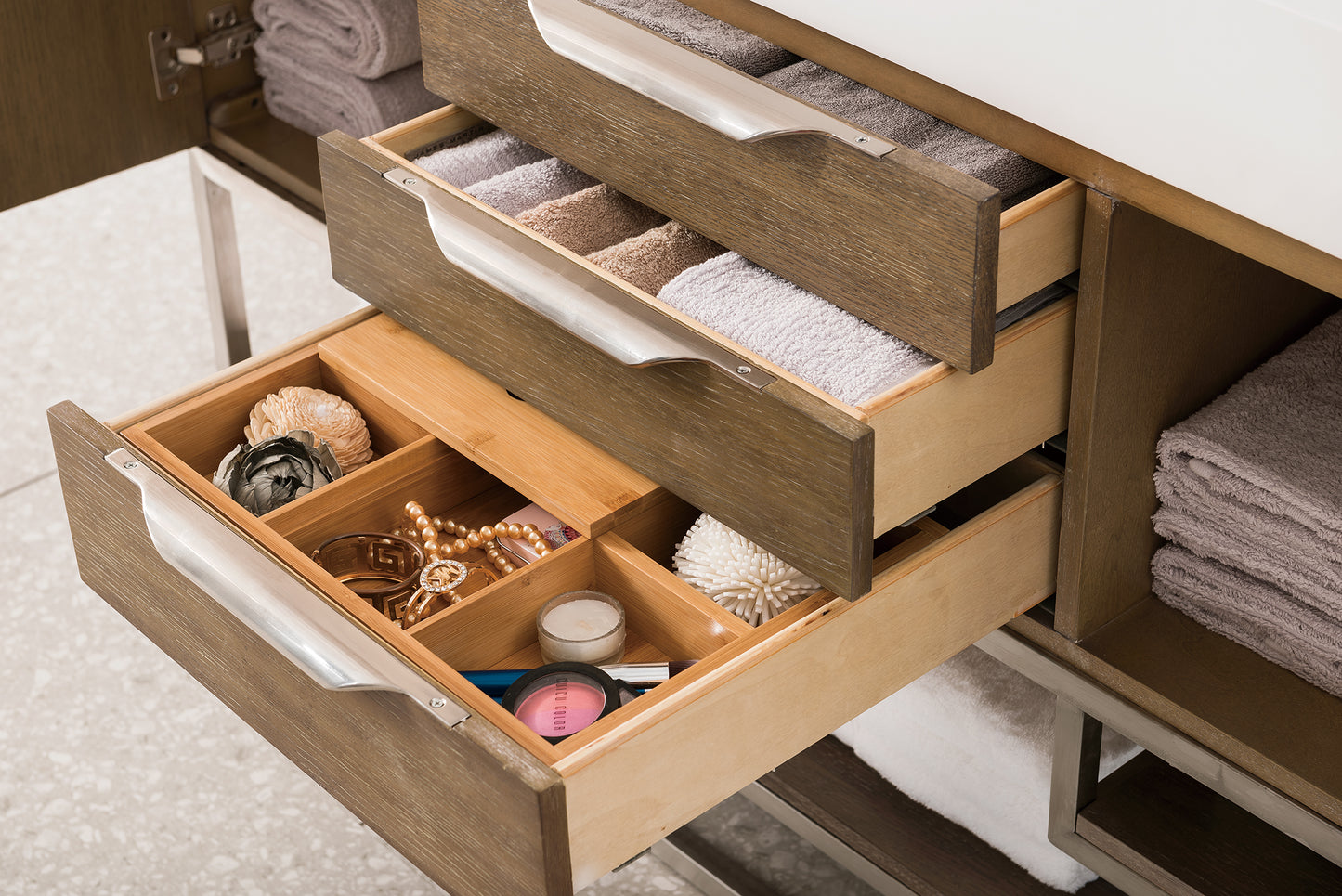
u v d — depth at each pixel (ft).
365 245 3.51
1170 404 3.27
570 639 3.11
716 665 2.78
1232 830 3.70
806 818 4.41
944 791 4.34
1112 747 4.08
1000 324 2.95
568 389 3.20
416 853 2.88
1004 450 3.06
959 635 3.24
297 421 3.53
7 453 6.16
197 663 3.27
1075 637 3.40
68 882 4.63
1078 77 2.64
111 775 4.96
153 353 6.64
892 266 2.74
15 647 5.39
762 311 3.00
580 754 2.54
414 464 3.50
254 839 4.78
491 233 3.18
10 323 6.80
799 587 3.25
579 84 3.20
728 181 2.99
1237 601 3.34
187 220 7.50
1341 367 3.39
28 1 4.54
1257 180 2.47
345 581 3.46
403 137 3.61
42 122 4.74
